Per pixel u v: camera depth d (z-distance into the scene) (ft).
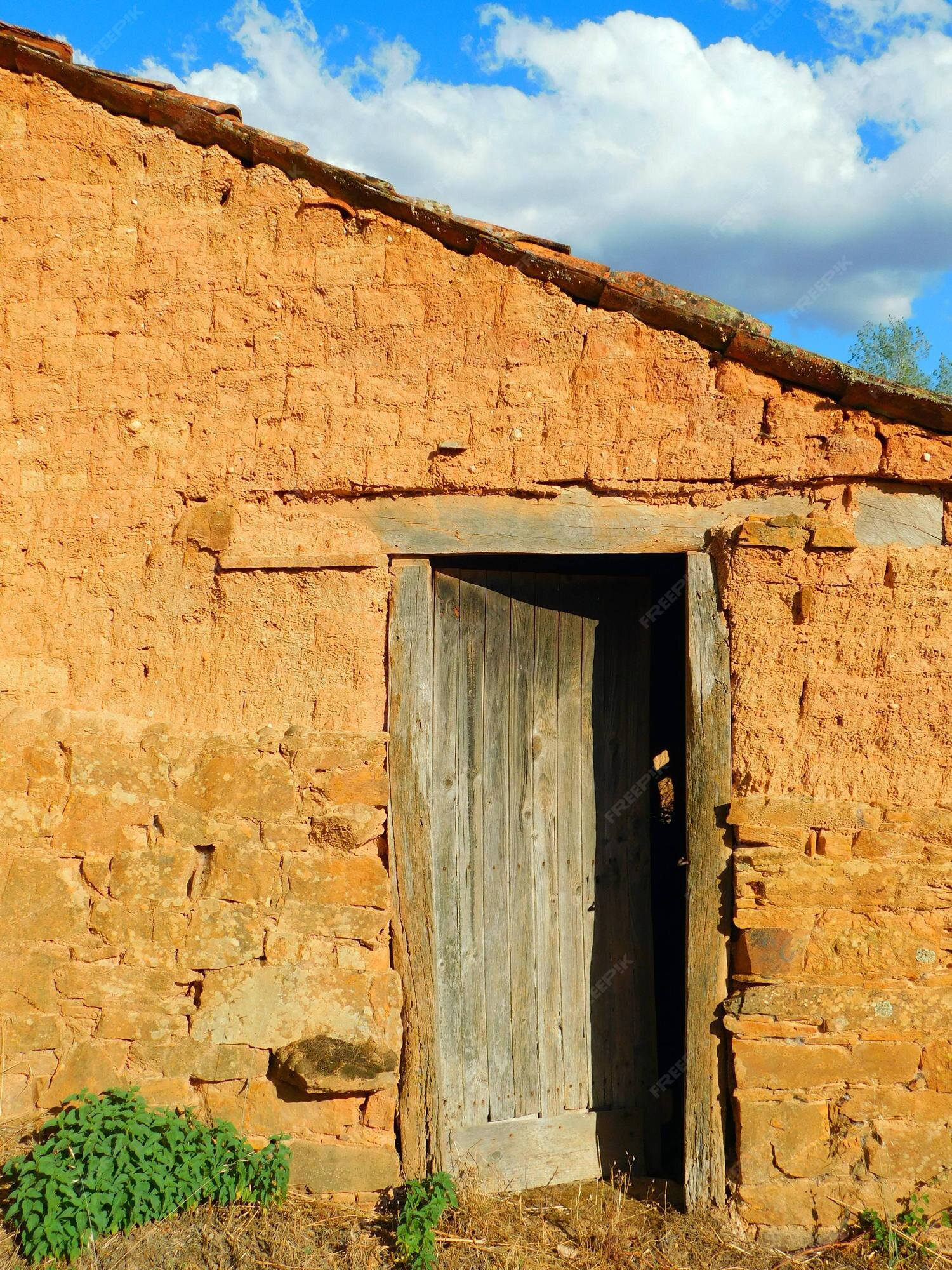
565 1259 12.89
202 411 14.90
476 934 14.97
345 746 14.29
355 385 14.64
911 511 13.99
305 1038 13.93
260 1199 13.32
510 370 14.39
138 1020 14.03
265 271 14.79
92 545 14.99
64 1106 13.88
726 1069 13.87
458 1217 13.37
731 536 14.14
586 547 14.39
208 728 14.69
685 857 14.25
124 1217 12.71
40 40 15.03
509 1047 15.03
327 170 14.40
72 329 15.10
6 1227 12.49
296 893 14.16
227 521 14.75
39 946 14.23
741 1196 13.51
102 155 15.05
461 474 14.40
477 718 15.16
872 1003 13.51
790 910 13.67
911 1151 13.35
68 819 14.39
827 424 13.99
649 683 16.12
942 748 13.78
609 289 14.01
